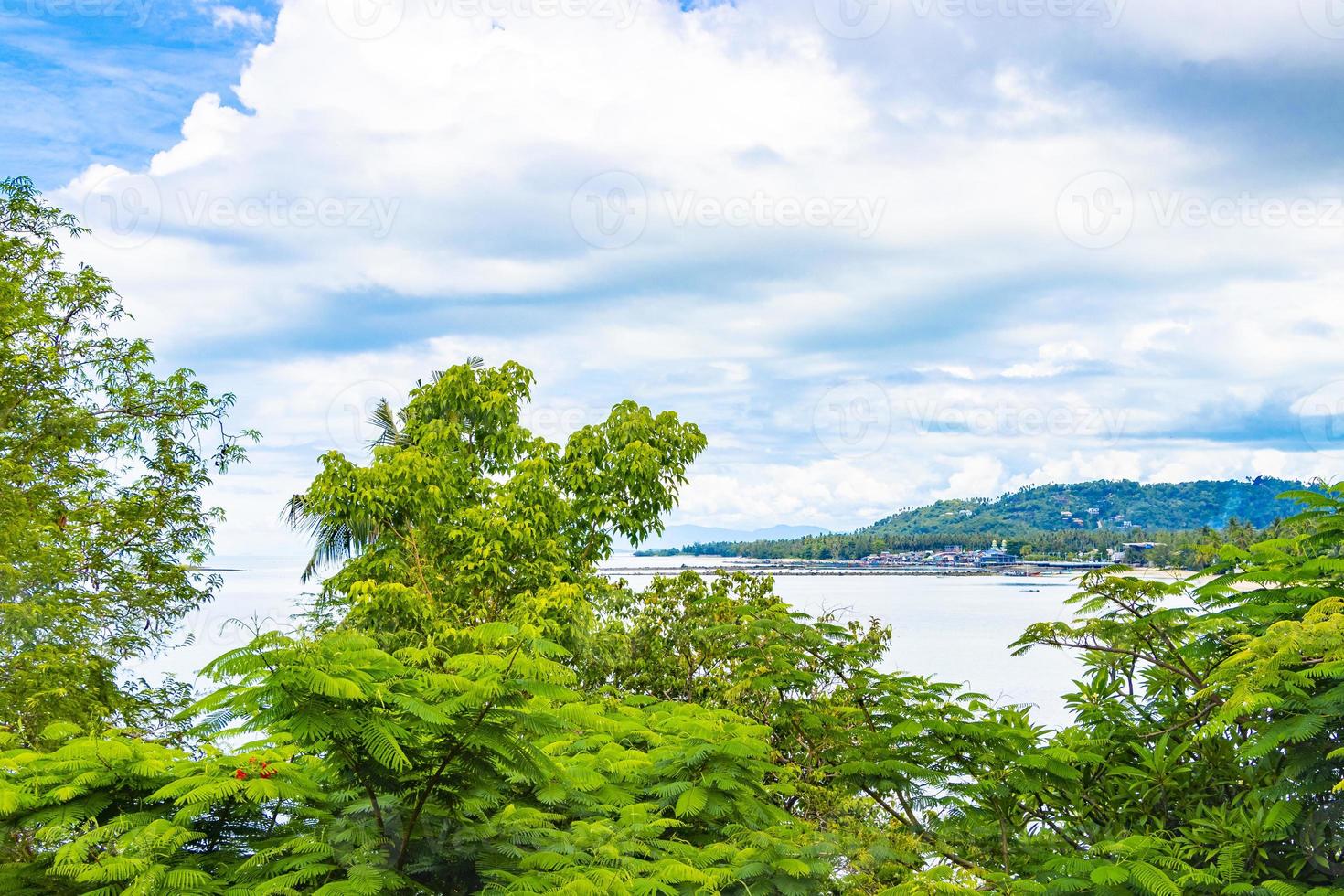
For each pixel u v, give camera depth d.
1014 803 5.54
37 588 11.28
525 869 3.87
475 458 13.48
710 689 10.64
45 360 12.70
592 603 11.91
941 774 5.36
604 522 12.91
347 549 14.73
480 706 3.69
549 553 12.04
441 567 12.12
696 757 4.78
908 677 6.29
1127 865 4.23
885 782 5.43
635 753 4.91
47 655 10.87
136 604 12.69
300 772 4.12
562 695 3.75
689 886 3.98
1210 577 5.75
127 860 3.30
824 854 4.36
